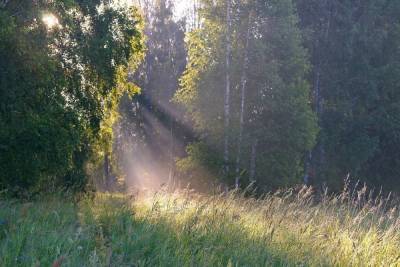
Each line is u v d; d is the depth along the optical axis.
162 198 8.89
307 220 8.63
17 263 5.37
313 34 29.94
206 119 25.30
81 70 17.20
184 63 41.78
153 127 40.22
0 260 5.30
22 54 13.56
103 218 7.92
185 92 26.33
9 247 5.75
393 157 30.94
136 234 6.62
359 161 28.69
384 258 7.01
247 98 24.97
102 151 20.67
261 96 24.67
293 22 25.14
